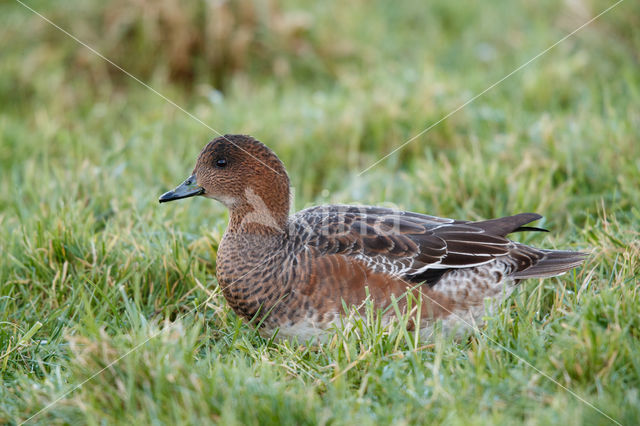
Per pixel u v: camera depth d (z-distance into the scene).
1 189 10.11
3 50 14.17
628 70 12.63
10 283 7.75
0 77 13.62
